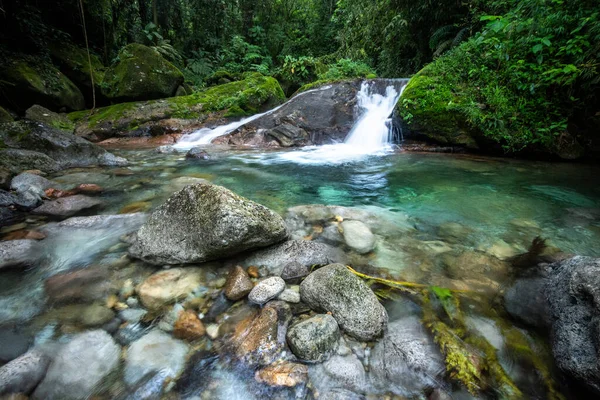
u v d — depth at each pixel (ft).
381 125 24.56
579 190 13.23
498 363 4.77
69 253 7.78
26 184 11.91
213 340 5.23
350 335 5.21
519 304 5.88
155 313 5.79
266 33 59.16
